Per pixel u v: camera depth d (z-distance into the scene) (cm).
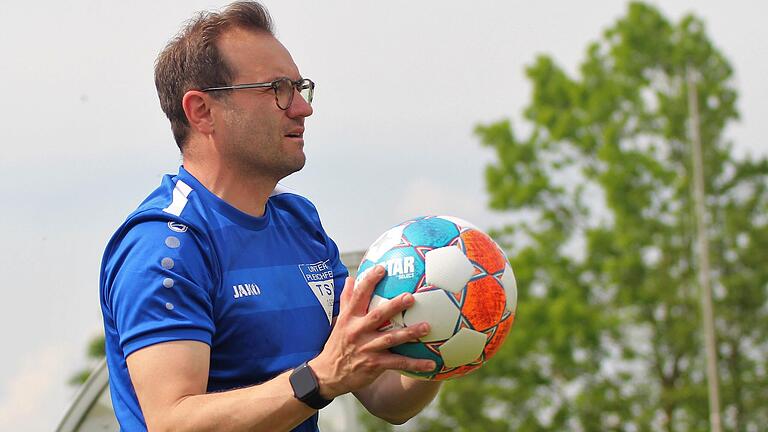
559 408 4181
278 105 541
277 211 570
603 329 4131
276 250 548
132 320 491
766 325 4162
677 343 4112
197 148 547
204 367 488
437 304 477
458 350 483
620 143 4259
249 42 544
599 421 4150
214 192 541
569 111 4334
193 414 470
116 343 521
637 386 4191
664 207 4231
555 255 4294
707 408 4116
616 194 4150
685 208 4188
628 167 4147
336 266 595
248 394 472
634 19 4328
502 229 4375
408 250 487
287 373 472
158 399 478
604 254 4222
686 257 4212
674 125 4216
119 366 521
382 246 496
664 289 4109
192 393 480
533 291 4303
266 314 523
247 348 519
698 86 4234
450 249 489
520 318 4128
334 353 465
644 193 4175
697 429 4131
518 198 4288
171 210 520
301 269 554
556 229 4338
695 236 4197
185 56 547
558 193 4325
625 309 4197
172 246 503
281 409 465
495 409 4206
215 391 518
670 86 4316
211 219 527
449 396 4166
